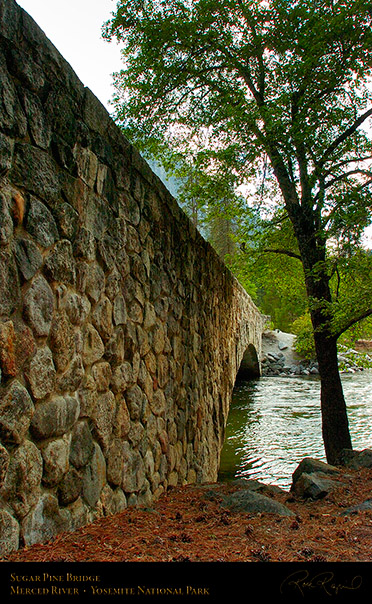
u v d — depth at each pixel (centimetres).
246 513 343
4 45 194
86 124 270
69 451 245
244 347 1415
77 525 251
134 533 266
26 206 207
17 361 199
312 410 1496
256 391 2000
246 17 689
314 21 617
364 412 1413
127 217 339
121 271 325
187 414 521
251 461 935
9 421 192
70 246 249
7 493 192
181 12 731
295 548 264
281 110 611
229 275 936
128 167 340
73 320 251
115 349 311
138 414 356
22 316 204
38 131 218
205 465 622
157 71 764
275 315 4559
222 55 764
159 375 415
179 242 496
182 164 865
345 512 347
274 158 660
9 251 195
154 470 394
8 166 194
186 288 527
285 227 868
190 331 546
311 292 772
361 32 606
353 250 637
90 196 276
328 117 617
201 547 258
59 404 233
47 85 227
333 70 636
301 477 437
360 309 638
